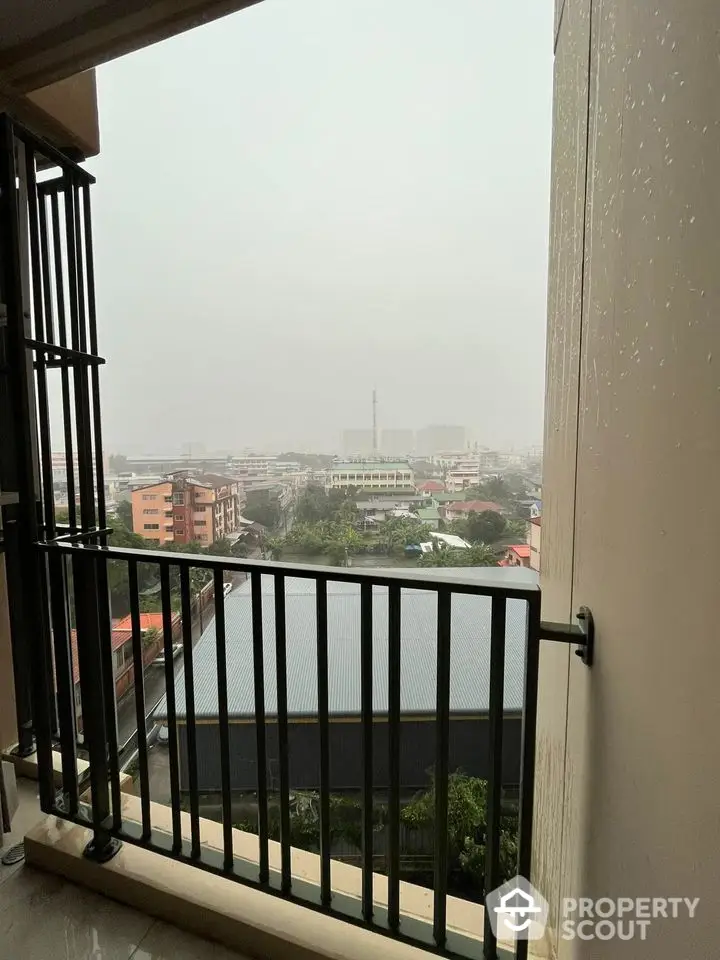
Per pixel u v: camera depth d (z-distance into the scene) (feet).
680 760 1.65
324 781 3.61
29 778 5.80
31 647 4.62
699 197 1.59
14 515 5.19
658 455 1.92
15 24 4.54
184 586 3.89
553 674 4.09
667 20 1.90
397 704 3.35
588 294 3.19
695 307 1.61
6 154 4.45
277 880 3.92
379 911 3.67
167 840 4.31
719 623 1.41
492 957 3.27
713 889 1.42
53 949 3.81
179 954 3.78
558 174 4.53
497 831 3.17
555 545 4.39
